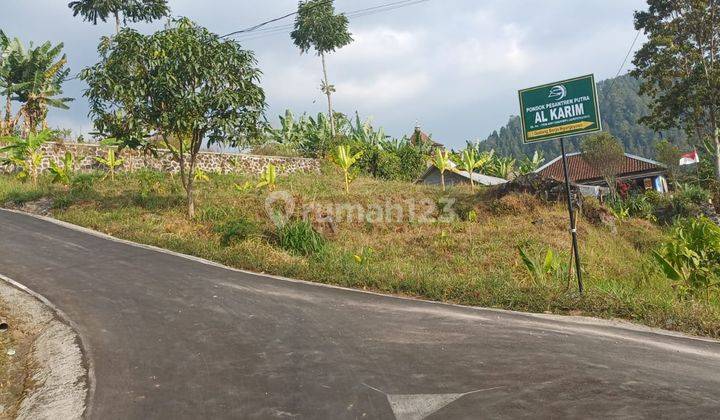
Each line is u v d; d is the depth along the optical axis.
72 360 5.39
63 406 4.43
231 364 5.26
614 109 171.38
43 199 16.22
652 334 6.64
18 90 26.39
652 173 37.19
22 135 25.67
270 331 6.32
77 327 6.36
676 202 25.45
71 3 31.28
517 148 168.75
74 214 14.34
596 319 7.32
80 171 20.36
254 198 16.36
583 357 5.48
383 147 35.66
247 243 11.31
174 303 7.42
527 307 7.86
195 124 13.11
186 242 11.64
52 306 7.16
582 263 12.06
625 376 4.93
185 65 13.17
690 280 9.40
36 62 26.70
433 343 5.93
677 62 31.31
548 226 15.20
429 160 32.81
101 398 4.54
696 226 9.98
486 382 4.76
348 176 20.80
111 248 11.02
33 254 10.17
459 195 18.95
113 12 32.00
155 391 4.65
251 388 4.68
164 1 32.75
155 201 15.81
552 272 9.91
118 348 5.71
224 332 6.25
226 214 14.41
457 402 4.33
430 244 13.20
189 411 4.26
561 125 8.06
